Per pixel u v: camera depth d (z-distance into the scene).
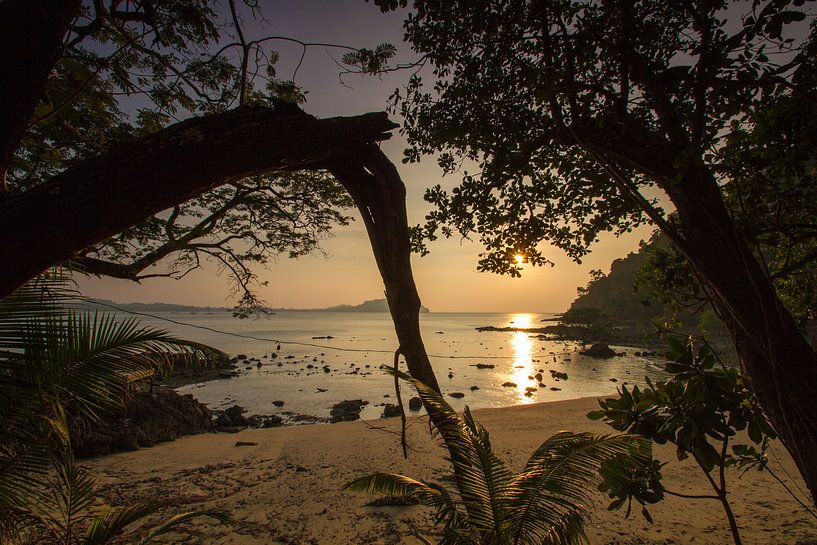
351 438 11.67
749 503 6.14
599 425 12.19
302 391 25.06
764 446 3.63
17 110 1.62
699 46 2.04
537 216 4.69
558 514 2.91
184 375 30.19
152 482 8.20
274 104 2.09
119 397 2.69
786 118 2.01
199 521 6.18
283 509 6.68
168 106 5.67
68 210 1.48
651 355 48.22
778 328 2.11
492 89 3.88
